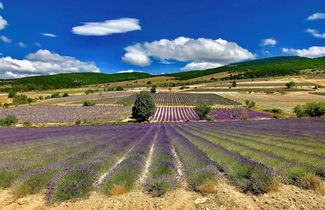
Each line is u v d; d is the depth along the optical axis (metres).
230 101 97.81
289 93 107.06
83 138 19.39
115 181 6.41
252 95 110.12
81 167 7.35
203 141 15.52
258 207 4.98
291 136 17.84
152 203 5.36
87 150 11.78
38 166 8.64
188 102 99.69
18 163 9.02
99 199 5.63
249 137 17.94
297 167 7.26
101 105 86.56
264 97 101.88
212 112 74.81
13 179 6.95
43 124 56.38
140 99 59.84
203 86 160.88
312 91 109.00
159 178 6.59
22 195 5.89
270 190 5.81
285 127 26.42
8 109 75.56
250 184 6.05
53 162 9.55
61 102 96.50
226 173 7.59
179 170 8.77
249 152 10.73
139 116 60.25
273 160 8.72
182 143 14.88
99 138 19.06
